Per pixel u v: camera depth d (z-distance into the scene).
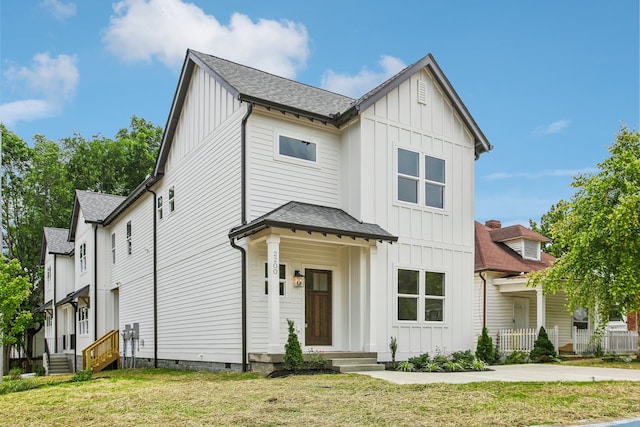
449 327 15.42
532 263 23.14
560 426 5.89
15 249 39.69
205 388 9.24
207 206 15.23
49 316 35.72
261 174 13.45
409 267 14.77
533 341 19.00
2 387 11.82
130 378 12.90
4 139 39.53
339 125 14.81
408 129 15.32
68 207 39.97
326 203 14.52
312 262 13.89
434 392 8.27
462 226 16.20
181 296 16.59
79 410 7.57
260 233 12.48
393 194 14.75
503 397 7.82
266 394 8.20
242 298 12.82
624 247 16.20
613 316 23.38
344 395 7.98
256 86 14.64
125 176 42.44
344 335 14.02
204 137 15.80
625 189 16.91
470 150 16.81
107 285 25.20
